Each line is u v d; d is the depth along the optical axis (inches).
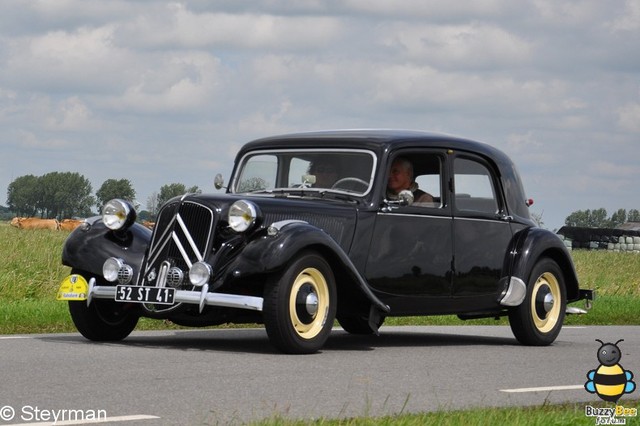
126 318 829.2
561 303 950.4
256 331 983.6
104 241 805.2
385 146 844.0
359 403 539.2
